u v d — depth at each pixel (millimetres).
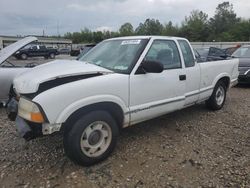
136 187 3377
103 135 3902
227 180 3518
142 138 4789
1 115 6148
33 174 3660
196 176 3609
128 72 4160
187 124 5520
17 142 4648
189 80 5199
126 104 4117
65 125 3529
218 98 6449
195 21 90312
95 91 3717
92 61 4691
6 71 6246
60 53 45562
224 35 82750
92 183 3455
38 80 3498
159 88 4555
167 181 3498
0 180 3531
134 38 4754
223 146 4508
